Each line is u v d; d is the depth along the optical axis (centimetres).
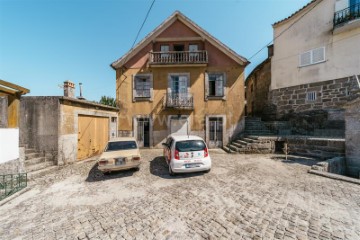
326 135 1083
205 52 1266
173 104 1225
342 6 1040
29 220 342
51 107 752
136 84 1280
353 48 1009
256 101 1684
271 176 566
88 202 415
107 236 287
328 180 514
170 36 1291
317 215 329
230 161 784
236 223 311
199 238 274
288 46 1297
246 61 1218
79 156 869
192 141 605
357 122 651
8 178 526
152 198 427
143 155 972
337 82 1059
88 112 933
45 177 605
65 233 298
